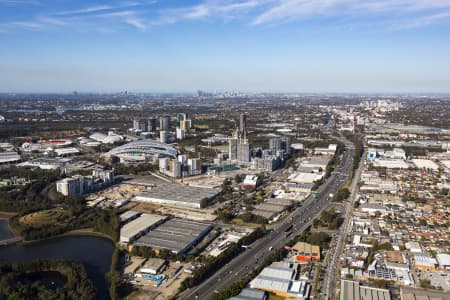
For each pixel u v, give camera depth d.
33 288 197.12
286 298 191.62
